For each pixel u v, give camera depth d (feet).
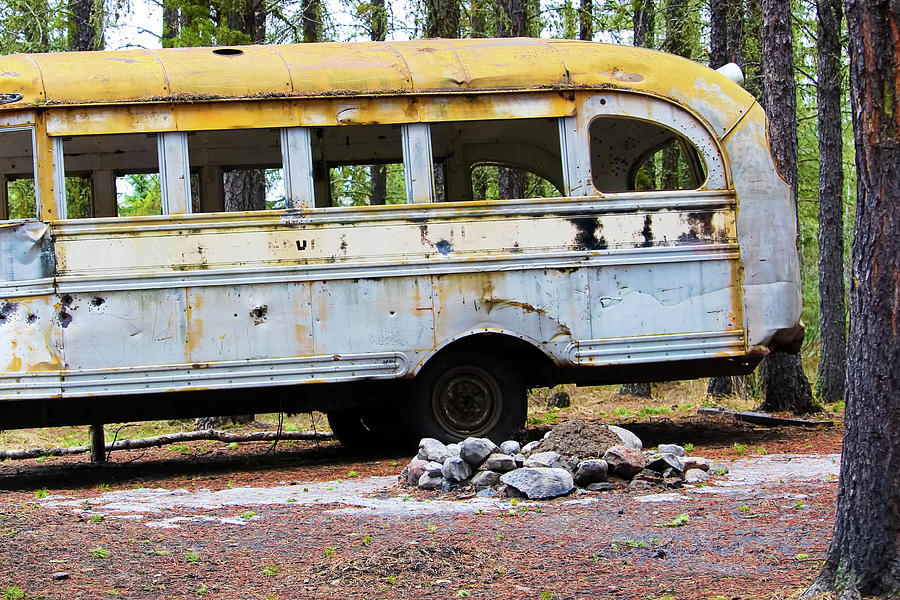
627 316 33.83
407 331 33.09
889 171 15.85
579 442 29.30
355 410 39.91
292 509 25.93
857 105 16.19
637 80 34.63
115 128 32.40
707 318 34.14
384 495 27.78
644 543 21.13
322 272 32.83
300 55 34.12
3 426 32.71
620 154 38.29
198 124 32.71
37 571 19.39
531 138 38.65
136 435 50.26
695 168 35.58
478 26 66.74
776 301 34.40
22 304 31.78
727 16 56.13
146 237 32.30
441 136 38.34
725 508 24.32
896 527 15.81
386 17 60.18
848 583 15.98
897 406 15.84
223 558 20.62
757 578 18.47
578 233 33.76
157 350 32.17
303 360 32.65
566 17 64.08
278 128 33.14
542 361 34.65
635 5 61.93
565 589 18.16
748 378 58.08
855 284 16.25
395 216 33.17
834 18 51.88
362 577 18.98
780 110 42.70
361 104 33.45
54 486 32.22
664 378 34.78
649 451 30.73
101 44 55.26
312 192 33.06
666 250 34.06
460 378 34.30
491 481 27.58
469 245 33.40
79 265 32.01
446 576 19.02
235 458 38.24
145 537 22.43
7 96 31.99
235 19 51.16
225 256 32.55
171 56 33.65
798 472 29.12
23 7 59.06
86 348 31.91
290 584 18.75
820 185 52.49
